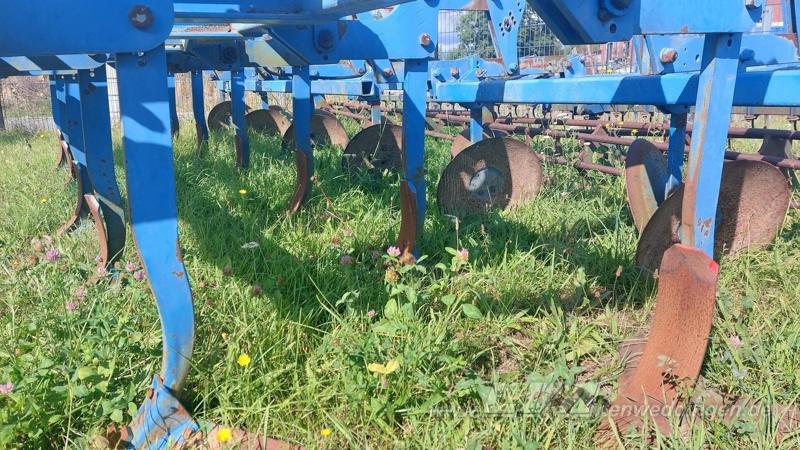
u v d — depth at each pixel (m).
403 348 2.53
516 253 3.60
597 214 4.56
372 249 3.84
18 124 15.38
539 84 4.09
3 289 3.40
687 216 2.68
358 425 2.28
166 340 2.20
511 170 5.03
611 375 2.57
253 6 2.96
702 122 2.57
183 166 6.60
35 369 2.43
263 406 2.36
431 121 8.71
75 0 1.87
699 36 4.54
